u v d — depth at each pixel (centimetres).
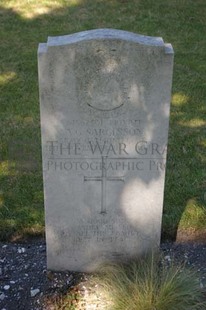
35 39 401
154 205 215
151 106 196
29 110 317
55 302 212
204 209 250
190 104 325
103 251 224
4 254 232
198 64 368
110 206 215
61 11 448
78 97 193
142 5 458
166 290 205
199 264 227
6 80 346
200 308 206
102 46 185
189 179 267
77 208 214
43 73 189
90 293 214
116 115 197
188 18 436
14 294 215
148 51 187
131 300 204
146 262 220
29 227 244
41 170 273
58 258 224
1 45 391
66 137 200
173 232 242
